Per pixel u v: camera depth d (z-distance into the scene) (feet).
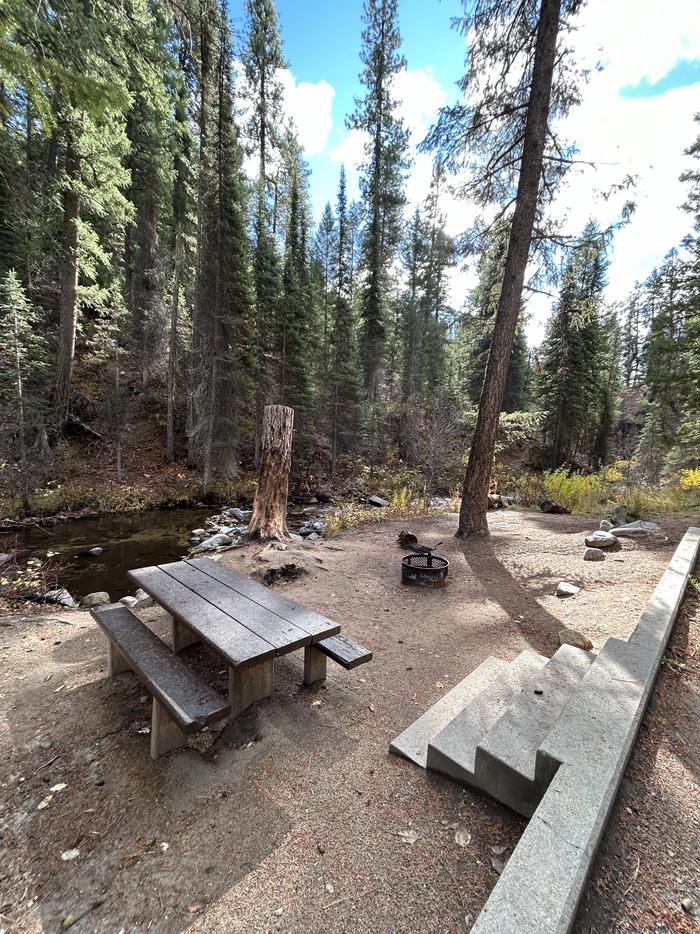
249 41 67.15
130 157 53.83
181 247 50.62
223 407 45.62
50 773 6.81
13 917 4.79
